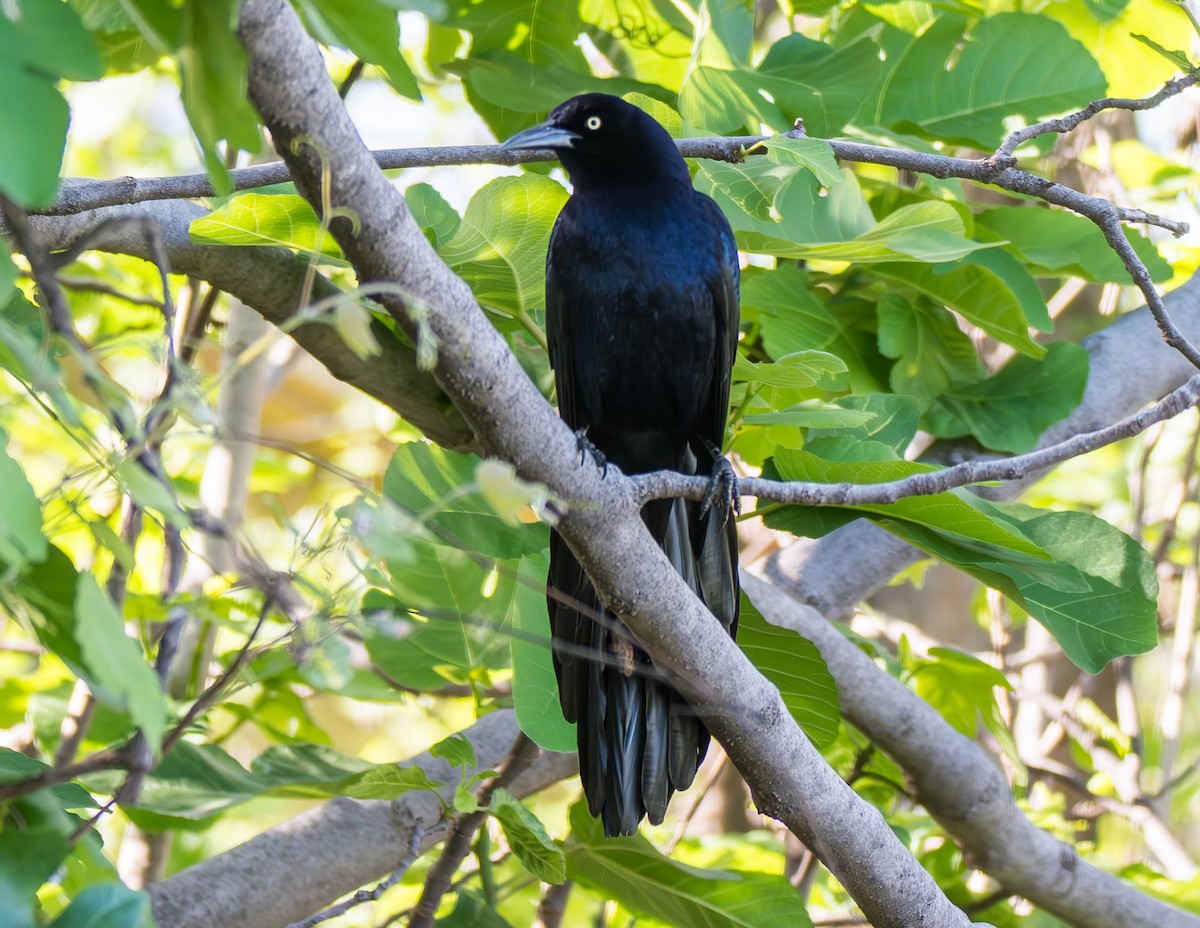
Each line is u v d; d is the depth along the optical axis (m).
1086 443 5.32
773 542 10.83
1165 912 8.34
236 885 6.03
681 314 7.41
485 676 7.40
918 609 13.11
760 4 11.97
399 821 6.50
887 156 5.96
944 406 8.51
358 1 2.99
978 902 8.38
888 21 9.11
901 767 7.99
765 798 5.29
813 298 8.16
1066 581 6.17
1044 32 8.79
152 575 8.95
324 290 6.58
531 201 6.14
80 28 2.52
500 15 8.65
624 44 9.30
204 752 6.41
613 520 4.72
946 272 8.01
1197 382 5.18
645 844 6.44
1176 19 9.50
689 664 5.04
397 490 6.06
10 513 2.60
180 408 3.04
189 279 7.14
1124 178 11.82
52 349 2.96
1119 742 11.00
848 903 10.12
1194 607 11.49
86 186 5.23
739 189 6.18
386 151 6.05
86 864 3.62
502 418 4.36
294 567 3.55
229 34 2.65
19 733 8.27
